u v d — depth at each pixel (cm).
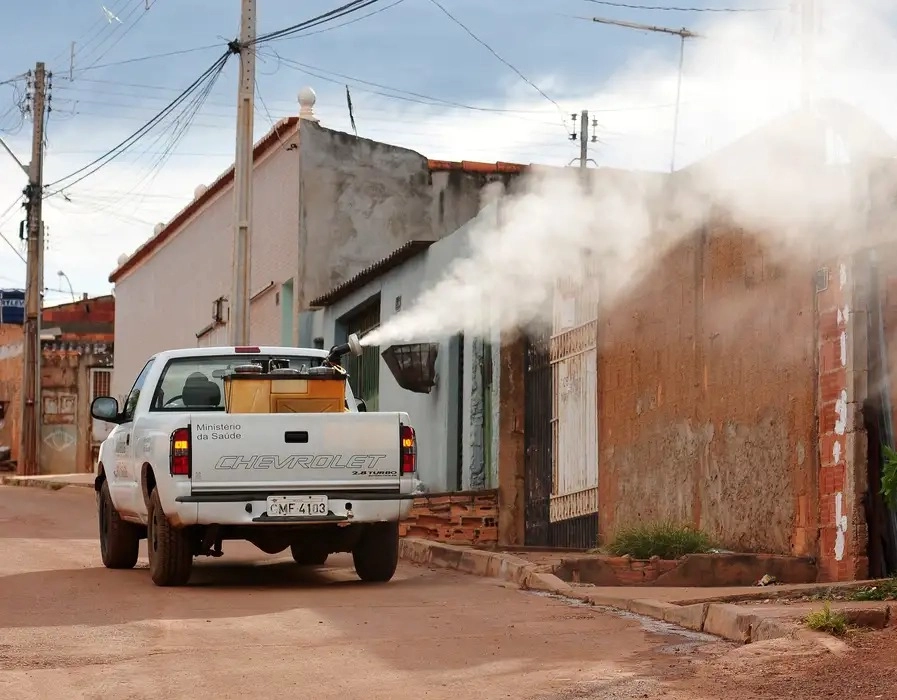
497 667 696
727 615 793
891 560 1006
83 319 5119
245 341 2112
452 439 1750
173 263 3691
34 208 3759
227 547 1495
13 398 4719
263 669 694
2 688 644
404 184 2669
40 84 3703
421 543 1338
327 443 1051
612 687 641
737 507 1175
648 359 1327
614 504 1388
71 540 1581
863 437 1020
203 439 1030
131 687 649
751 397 1159
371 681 662
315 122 2630
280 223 2747
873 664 654
